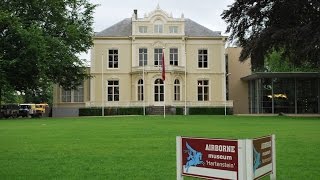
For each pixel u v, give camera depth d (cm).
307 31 3594
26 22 4669
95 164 1077
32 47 4247
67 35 4922
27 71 4506
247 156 559
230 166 570
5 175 935
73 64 5078
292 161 1100
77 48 5066
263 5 4009
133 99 6212
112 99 6247
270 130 2209
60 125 2920
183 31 6247
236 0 4116
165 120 3603
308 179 867
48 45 4559
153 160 1135
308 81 5659
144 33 6222
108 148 1417
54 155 1253
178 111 5934
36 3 4675
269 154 610
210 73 6312
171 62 6262
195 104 6047
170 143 1557
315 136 1816
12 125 2962
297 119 3612
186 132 2095
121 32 6316
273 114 5397
